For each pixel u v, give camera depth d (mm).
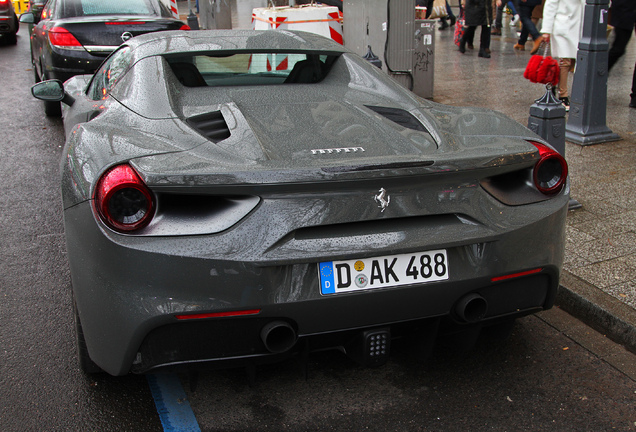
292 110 2768
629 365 2859
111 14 7816
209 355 2145
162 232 2025
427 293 2238
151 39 3441
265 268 2045
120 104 2895
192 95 2918
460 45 12406
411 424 2434
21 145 6848
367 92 3160
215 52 3230
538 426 2420
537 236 2391
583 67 6035
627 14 7254
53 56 7258
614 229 4141
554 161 2477
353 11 7992
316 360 2891
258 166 2098
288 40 3504
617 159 5629
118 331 2098
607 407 2545
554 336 3115
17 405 2541
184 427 2424
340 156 2328
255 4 19812
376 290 2164
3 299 3473
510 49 12781
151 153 2201
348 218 2115
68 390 2646
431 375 2773
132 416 2486
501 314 2451
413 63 7934
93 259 2115
